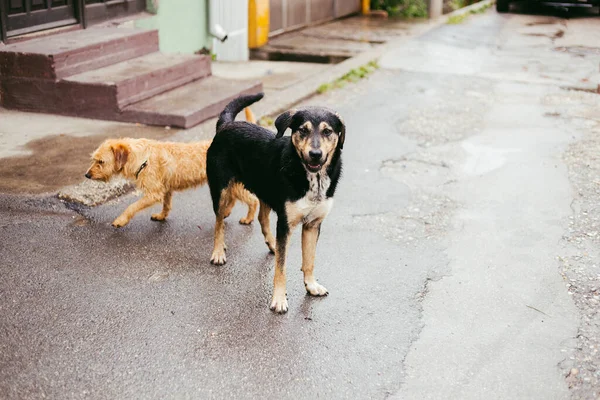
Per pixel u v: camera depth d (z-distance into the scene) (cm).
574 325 394
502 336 382
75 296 412
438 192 607
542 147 737
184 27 1143
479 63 1227
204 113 779
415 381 341
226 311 404
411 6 1975
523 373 348
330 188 392
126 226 520
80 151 655
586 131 797
